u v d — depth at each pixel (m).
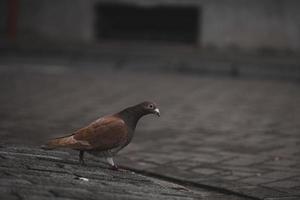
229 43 24.22
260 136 12.15
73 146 7.01
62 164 7.47
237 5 24.03
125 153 10.37
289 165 9.75
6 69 21.83
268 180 8.80
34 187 6.01
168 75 22.16
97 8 24.89
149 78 21.08
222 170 9.38
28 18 24.95
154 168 9.41
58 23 24.95
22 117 13.38
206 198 7.80
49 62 23.59
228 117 14.26
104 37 25.12
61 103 15.57
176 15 24.83
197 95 17.55
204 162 9.88
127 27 25.19
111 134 7.11
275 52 23.89
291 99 17.25
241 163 9.84
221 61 22.77
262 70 22.33
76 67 23.14
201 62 22.83
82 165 7.62
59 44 24.34
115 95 17.14
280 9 23.78
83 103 15.70
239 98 17.19
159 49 23.95
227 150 10.82
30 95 16.64
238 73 22.36
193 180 8.74
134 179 7.43
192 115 14.43
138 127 12.89
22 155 7.73
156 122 13.51
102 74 21.66
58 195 5.85
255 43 24.03
